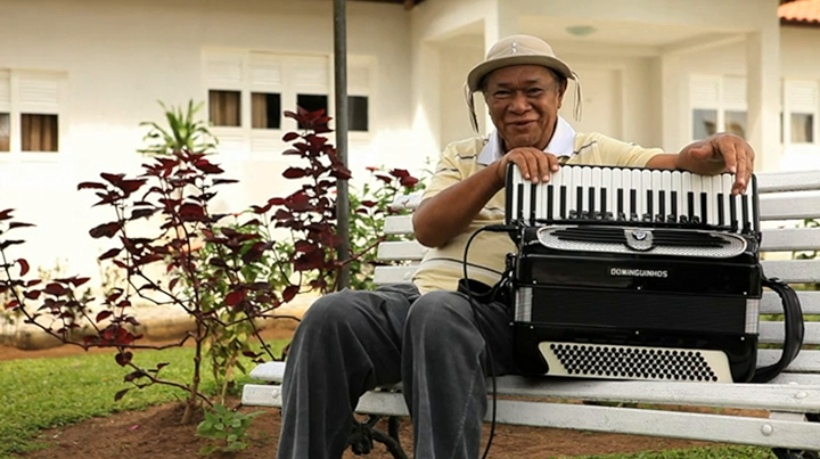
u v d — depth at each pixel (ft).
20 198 35.22
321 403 9.04
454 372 8.59
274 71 39.11
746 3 39.24
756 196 9.05
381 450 13.97
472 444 8.59
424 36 39.86
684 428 8.42
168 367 21.12
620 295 8.77
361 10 39.88
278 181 38.45
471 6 36.55
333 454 9.17
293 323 28.96
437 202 9.84
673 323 8.75
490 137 10.92
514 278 8.96
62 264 35.60
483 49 42.32
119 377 20.02
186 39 37.35
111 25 36.35
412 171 40.63
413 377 8.78
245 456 13.48
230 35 37.96
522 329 8.87
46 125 35.81
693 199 9.04
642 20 37.68
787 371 10.23
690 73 45.57
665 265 8.72
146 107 36.91
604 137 10.71
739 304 8.74
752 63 39.99
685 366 8.82
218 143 35.76
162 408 16.40
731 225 8.98
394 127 40.60
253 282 15.42
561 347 8.90
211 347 15.26
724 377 8.79
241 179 37.93
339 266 14.15
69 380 19.83
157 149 35.40
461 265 10.25
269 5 38.47
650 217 8.99
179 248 14.20
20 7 35.19
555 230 8.86
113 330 14.43
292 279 34.35
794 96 47.47
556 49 43.27
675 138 45.39
